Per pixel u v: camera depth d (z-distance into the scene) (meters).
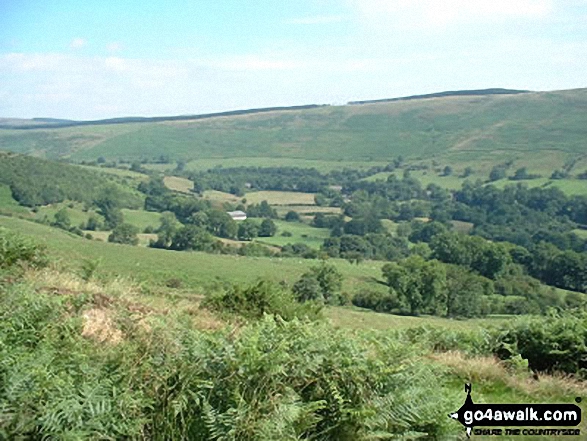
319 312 13.22
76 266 12.95
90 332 6.85
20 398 4.23
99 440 4.32
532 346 11.13
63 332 5.92
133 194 136.00
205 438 4.72
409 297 64.06
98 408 4.38
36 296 6.40
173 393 4.89
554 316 11.98
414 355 6.54
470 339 12.09
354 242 106.88
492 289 69.38
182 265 70.19
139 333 6.57
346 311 42.31
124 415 4.52
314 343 5.67
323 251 101.19
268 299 12.72
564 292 74.62
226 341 5.52
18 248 10.73
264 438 4.52
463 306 63.75
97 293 8.96
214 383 5.01
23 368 4.47
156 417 4.76
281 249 107.06
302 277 67.88
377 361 5.77
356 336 8.08
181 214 126.94
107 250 71.75
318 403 5.15
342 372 5.50
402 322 39.56
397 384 5.73
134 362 5.24
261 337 5.64
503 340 11.57
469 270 72.44
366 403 5.38
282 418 4.69
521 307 65.94
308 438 5.04
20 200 108.19
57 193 115.38
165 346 5.50
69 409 4.20
